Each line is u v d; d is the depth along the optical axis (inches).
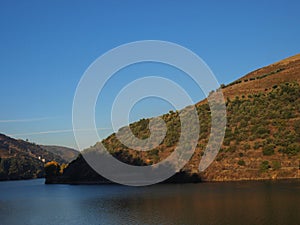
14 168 6963.6
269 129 2603.3
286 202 1419.8
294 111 2689.5
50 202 2053.4
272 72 4015.8
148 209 1518.2
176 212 1403.8
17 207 1934.1
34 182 4906.5
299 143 2369.6
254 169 2319.1
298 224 1093.8
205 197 1706.4
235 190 1852.9
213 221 1204.5
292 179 2130.9
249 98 3129.9
